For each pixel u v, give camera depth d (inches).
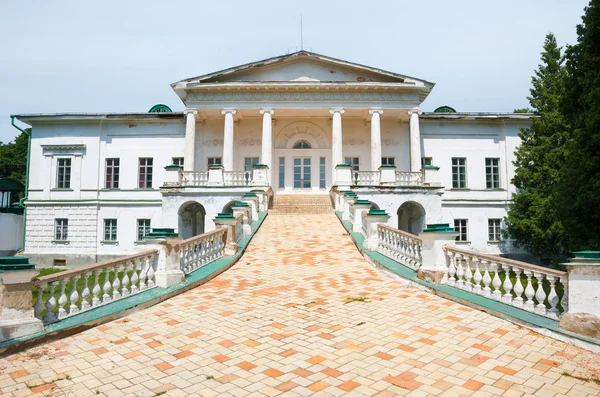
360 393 163.9
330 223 618.2
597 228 419.5
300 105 882.8
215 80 893.8
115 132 952.3
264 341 219.8
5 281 210.4
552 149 717.3
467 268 301.4
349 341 218.4
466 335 226.1
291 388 168.6
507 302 266.5
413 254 362.6
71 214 925.8
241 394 164.2
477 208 927.0
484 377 178.1
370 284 335.9
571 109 463.5
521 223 759.7
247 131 971.9
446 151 949.2
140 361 196.2
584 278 217.5
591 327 209.9
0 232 946.7
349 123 971.9
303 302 289.0
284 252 462.0
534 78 820.0
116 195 933.8
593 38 412.5
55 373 183.5
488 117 931.3
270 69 903.1
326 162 975.6
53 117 921.5
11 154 1595.7
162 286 313.4
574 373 181.9
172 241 322.7
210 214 751.1
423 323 244.8
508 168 938.1
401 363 191.6
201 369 187.3
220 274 374.6
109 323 248.2
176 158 943.7
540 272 247.9
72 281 247.9
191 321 252.2
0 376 179.8
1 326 204.5
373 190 741.3
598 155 403.2
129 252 915.4
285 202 787.4
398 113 911.0
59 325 228.8
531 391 166.4
